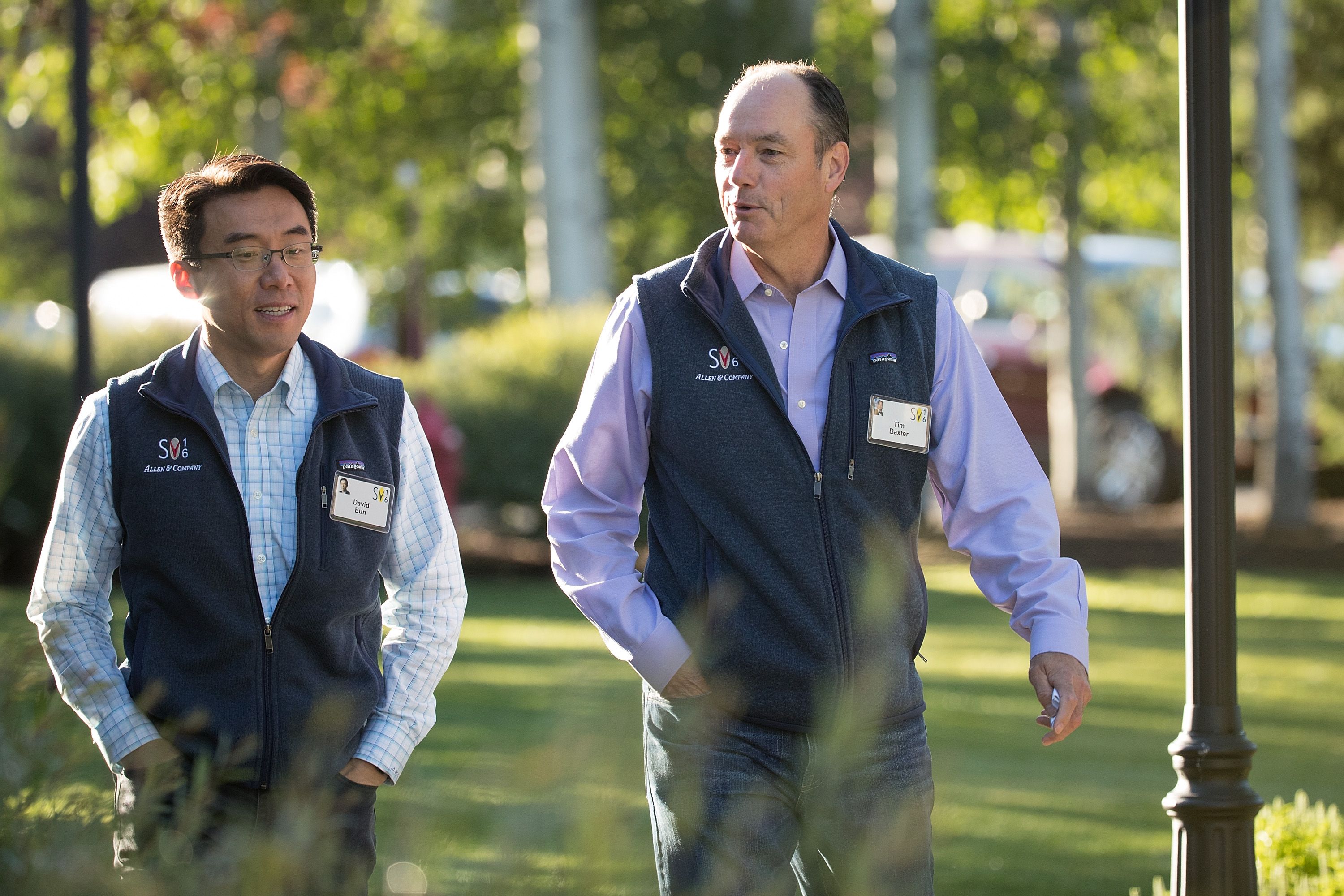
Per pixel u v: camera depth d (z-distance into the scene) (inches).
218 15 1262.3
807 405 325.1
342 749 313.1
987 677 945.5
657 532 334.3
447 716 706.2
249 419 315.6
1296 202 1758.1
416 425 335.9
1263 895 423.5
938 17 2039.9
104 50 1194.0
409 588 335.0
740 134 323.3
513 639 991.6
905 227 1638.8
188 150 1599.4
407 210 2084.2
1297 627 1219.9
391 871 146.3
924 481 331.6
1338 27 1827.0
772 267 328.8
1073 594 331.6
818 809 186.4
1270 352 1765.5
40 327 1390.3
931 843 153.6
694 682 313.9
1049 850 565.0
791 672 313.1
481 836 146.1
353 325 2085.4
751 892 186.5
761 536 318.7
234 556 307.3
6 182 2815.0
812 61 339.3
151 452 310.2
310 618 309.4
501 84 1956.2
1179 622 1217.4
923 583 335.3
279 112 1680.6
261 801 301.6
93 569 317.7
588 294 1572.3
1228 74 364.2
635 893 144.7
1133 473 1968.5
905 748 316.5
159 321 1385.3
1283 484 1763.0
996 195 2102.6
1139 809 636.7
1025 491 336.2
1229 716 364.8
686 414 324.8
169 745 295.3
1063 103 1871.3
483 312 2293.3
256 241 308.7
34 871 164.6
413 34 1957.4
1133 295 1920.5
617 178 1862.7
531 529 1432.1
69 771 184.7
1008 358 1990.7
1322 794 675.4
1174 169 2084.2
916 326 332.5
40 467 1235.9
